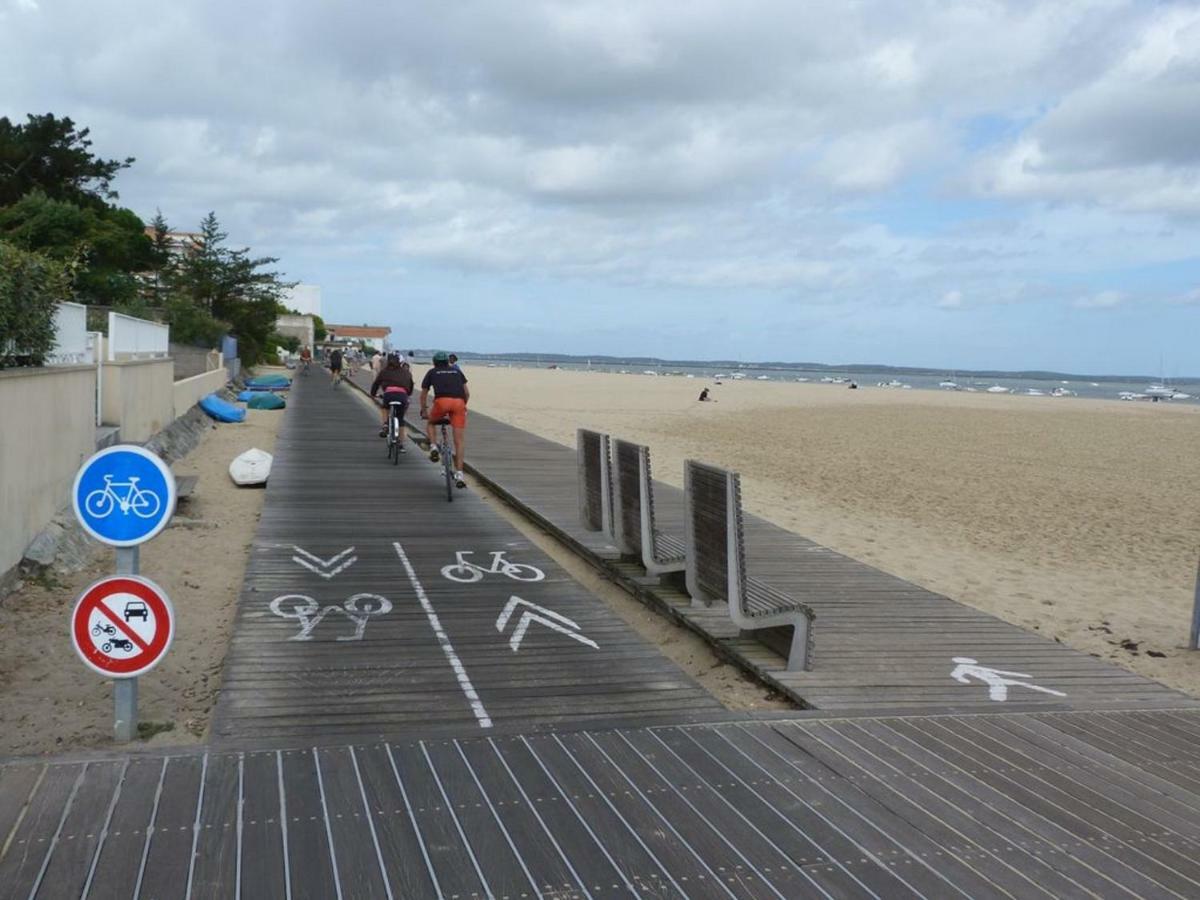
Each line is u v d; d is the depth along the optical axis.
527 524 11.27
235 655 6.00
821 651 6.36
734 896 3.20
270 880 3.16
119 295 29.61
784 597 6.48
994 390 116.00
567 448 18.25
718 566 6.48
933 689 5.61
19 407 7.68
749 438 28.70
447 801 3.78
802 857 3.47
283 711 5.08
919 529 13.30
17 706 5.30
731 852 3.48
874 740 4.64
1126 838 3.71
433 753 4.24
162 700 5.44
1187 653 7.67
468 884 3.19
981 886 3.32
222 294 42.41
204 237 42.81
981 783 4.18
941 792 4.06
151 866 3.21
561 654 6.20
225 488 13.01
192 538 9.65
